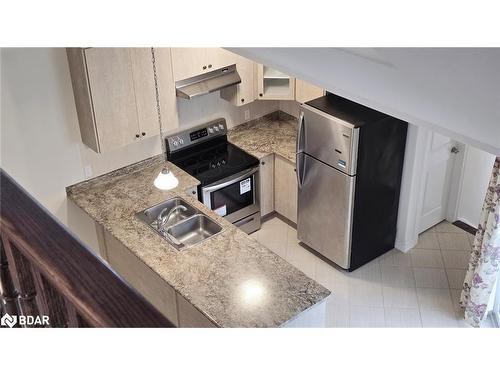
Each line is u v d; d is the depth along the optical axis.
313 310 4.23
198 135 6.09
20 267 1.12
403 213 5.95
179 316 4.64
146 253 4.70
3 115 4.83
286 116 6.68
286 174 6.16
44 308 1.07
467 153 6.10
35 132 5.03
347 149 5.21
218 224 5.02
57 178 5.29
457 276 5.79
